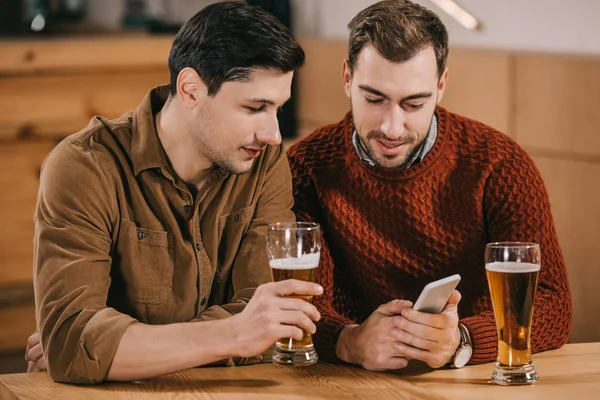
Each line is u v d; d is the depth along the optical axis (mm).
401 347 2057
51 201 2182
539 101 3781
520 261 1928
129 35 5316
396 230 2533
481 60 3998
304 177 2607
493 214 2512
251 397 1908
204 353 1982
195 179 2314
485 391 1924
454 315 2076
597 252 3619
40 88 4520
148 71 4703
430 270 2545
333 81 4844
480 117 4039
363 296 2617
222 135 2188
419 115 2375
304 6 5277
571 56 3684
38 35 5574
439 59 2383
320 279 2527
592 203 3619
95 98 4617
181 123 2232
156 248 2275
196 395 1928
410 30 2305
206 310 2254
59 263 2131
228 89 2143
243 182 2379
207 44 2139
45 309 2102
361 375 2053
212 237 2336
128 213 2258
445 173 2525
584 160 3635
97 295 2121
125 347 1997
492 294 1964
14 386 2021
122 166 2254
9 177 4586
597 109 3559
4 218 4617
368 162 2533
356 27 2373
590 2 3729
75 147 2225
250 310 1995
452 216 2523
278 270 1999
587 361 2129
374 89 2340
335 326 2221
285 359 2117
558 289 2389
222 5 2176
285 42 2125
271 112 2182
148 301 2285
